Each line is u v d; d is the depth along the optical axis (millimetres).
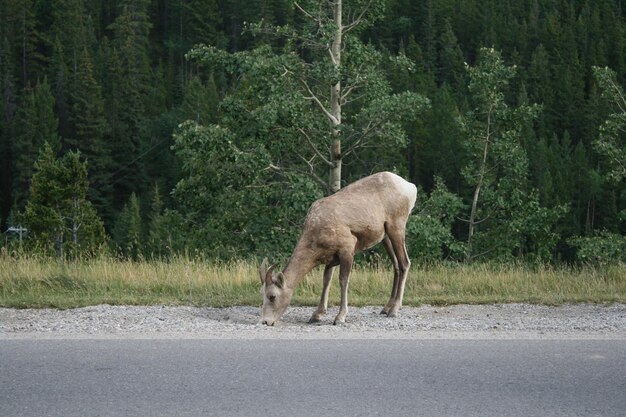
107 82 97000
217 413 5676
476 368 6809
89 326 8742
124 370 6656
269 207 21219
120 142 86938
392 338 7891
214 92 83500
